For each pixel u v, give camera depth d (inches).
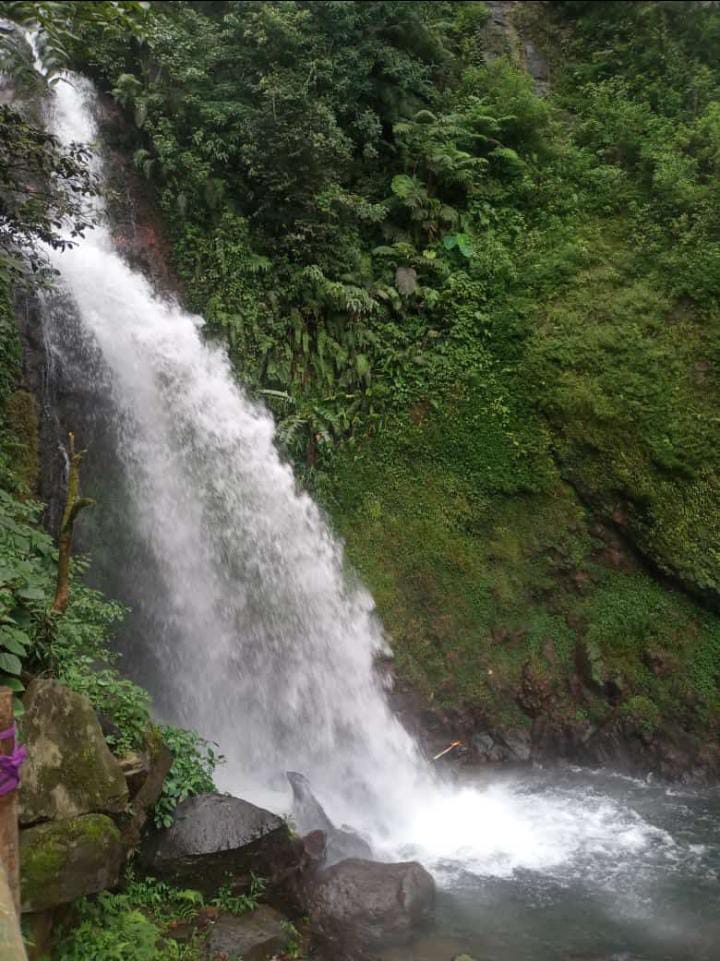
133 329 424.8
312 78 514.0
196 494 415.5
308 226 478.3
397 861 280.5
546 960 221.8
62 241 322.7
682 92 568.4
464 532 445.1
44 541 241.1
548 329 463.5
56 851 170.6
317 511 439.8
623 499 427.2
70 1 305.9
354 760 380.8
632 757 383.6
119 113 508.4
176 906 214.4
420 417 465.1
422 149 520.4
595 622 417.4
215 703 377.7
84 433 386.3
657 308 454.0
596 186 518.9
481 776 378.3
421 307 492.4
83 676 225.9
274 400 454.3
